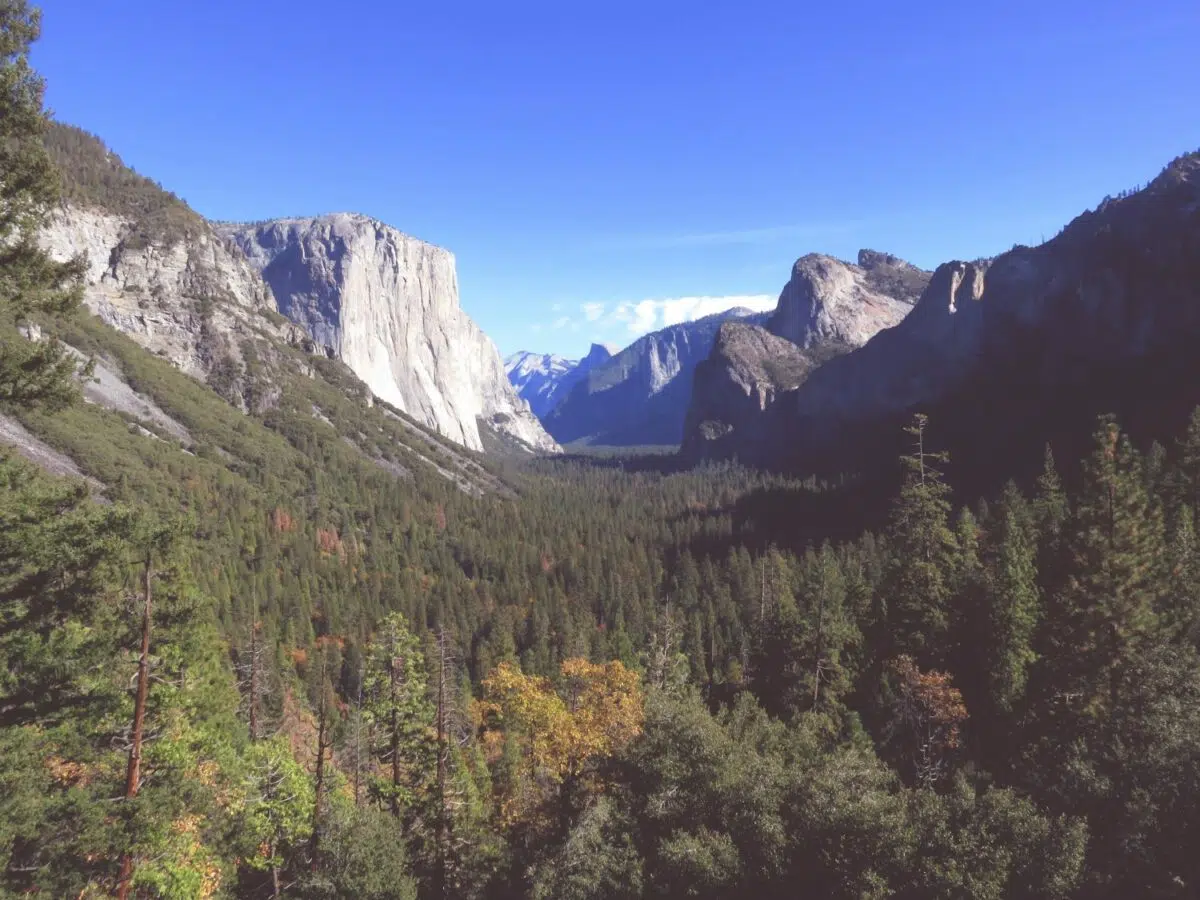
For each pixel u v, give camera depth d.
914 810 19.16
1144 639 32.03
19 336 18.00
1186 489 52.81
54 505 17.69
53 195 17.00
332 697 61.66
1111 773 19.58
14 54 16.11
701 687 58.69
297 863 29.95
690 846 21.27
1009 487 69.00
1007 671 34.41
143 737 20.97
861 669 40.53
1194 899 15.97
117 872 19.06
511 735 42.66
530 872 28.86
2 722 16.80
